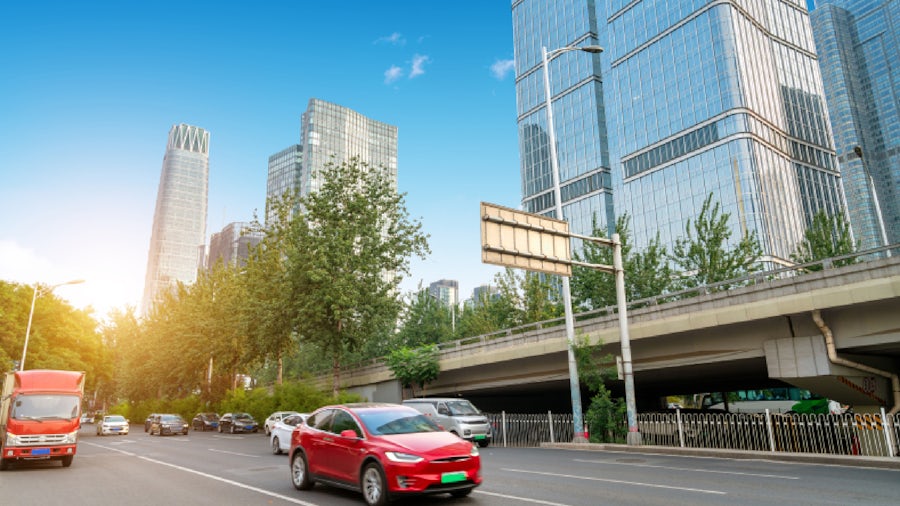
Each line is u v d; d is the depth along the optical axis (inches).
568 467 563.8
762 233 3351.4
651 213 3993.6
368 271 1412.4
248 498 405.4
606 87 4493.1
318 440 424.8
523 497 386.3
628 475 492.7
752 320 796.6
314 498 400.8
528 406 1781.5
